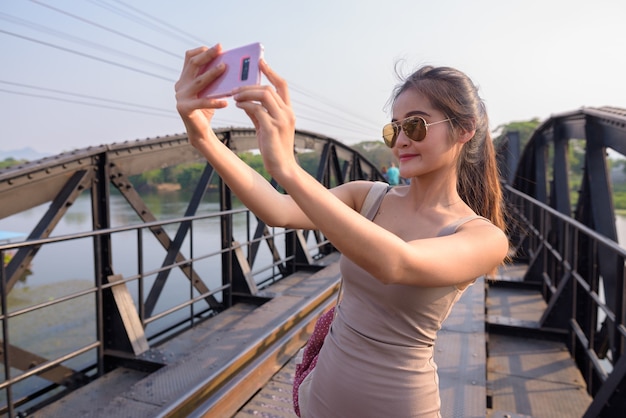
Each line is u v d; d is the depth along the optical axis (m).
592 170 5.75
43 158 4.34
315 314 4.62
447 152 1.00
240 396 2.96
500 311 5.43
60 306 8.60
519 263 7.88
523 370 3.79
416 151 1.01
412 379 0.97
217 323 5.11
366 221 0.78
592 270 4.53
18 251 4.01
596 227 5.52
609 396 2.62
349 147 11.80
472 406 2.52
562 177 7.69
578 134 6.70
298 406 1.19
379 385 0.97
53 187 4.18
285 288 6.81
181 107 0.94
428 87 0.99
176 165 5.79
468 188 1.16
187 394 2.75
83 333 7.18
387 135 1.06
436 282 0.83
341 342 1.03
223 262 5.92
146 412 2.63
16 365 3.89
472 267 0.87
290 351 3.77
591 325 3.90
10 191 3.83
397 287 0.95
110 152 4.69
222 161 1.06
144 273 4.21
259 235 7.02
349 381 0.99
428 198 1.06
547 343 4.32
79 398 3.40
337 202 0.77
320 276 6.53
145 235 19.47
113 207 36.59
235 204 20.64
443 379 2.83
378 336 0.98
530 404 3.28
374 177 14.30
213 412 2.71
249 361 3.46
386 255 0.76
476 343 3.41
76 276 13.44
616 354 3.10
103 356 3.91
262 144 0.78
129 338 3.94
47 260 15.56
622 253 2.83
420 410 0.98
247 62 0.85
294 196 0.77
